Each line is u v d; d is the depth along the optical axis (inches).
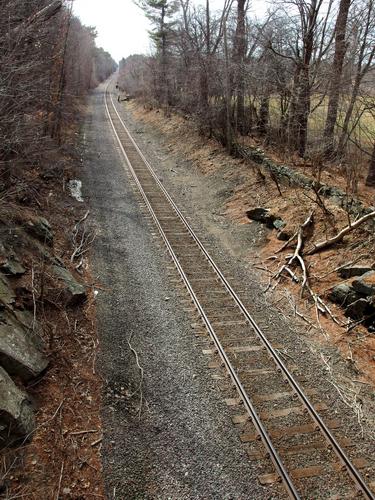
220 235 612.7
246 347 372.8
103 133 1270.9
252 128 919.7
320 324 412.2
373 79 740.0
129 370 335.3
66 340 346.6
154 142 1204.5
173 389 319.9
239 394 317.1
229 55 933.2
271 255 537.0
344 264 462.0
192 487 247.9
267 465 263.1
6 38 419.2
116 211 650.2
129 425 285.7
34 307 329.7
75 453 260.1
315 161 679.1
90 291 427.8
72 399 297.4
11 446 245.6
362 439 288.5
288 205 600.1
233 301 442.3
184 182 841.5
